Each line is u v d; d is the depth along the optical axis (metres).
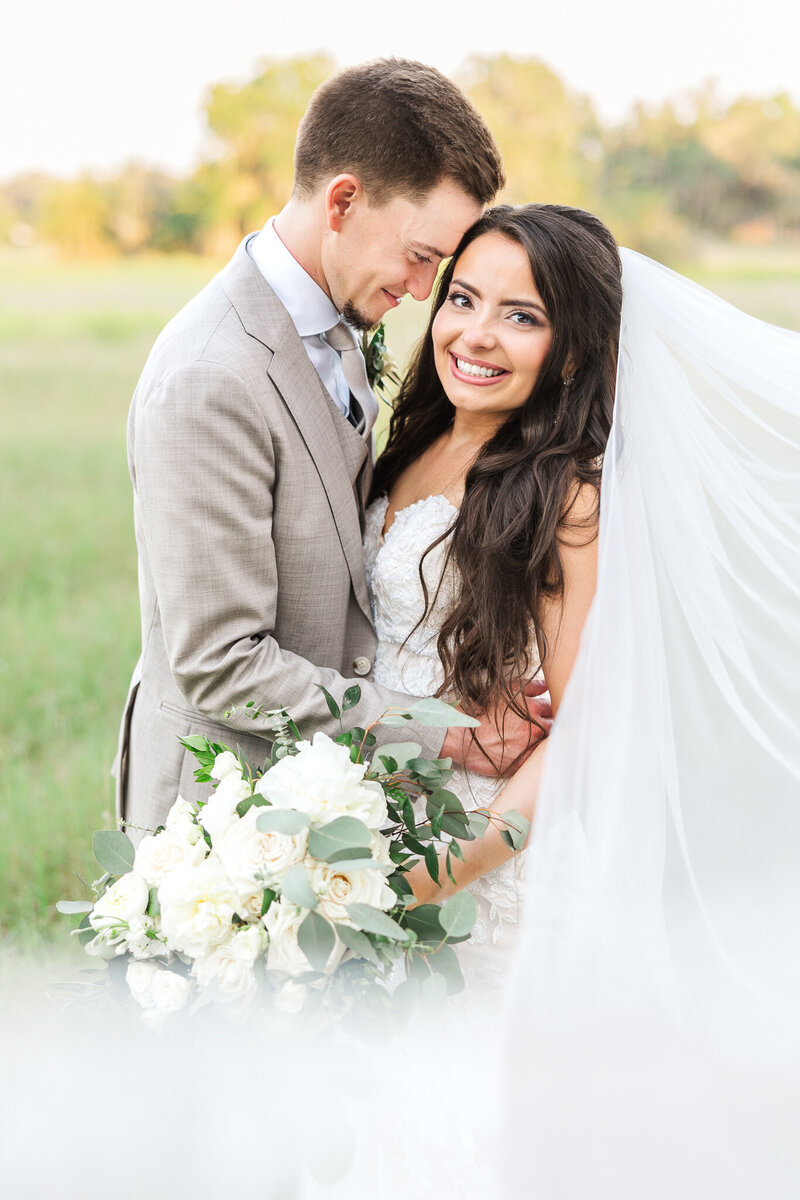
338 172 1.81
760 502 1.74
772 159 20.09
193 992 1.44
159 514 1.74
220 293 1.83
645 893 1.56
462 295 1.86
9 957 2.44
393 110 1.76
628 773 1.58
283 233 1.91
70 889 2.78
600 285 1.79
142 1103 1.52
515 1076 1.55
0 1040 1.84
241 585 1.76
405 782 1.63
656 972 1.53
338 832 1.37
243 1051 1.45
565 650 1.84
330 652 1.92
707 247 20.27
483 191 1.84
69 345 12.59
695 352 1.81
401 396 2.14
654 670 1.62
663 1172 1.48
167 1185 1.53
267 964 1.40
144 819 1.96
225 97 20.06
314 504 1.84
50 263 20.11
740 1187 1.47
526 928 1.53
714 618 1.70
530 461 1.84
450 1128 1.69
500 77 19.19
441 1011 1.43
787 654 1.70
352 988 1.42
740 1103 1.49
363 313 1.92
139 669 2.02
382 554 1.93
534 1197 1.52
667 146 20.05
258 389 1.76
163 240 20.59
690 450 1.76
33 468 7.46
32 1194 1.56
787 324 12.15
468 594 1.82
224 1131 1.49
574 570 1.82
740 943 1.57
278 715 1.62
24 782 3.18
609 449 1.68
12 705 3.81
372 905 1.38
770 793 1.66
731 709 1.68
